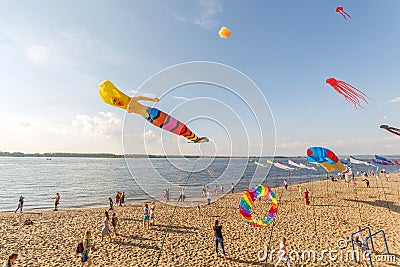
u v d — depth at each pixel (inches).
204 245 414.0
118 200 841.5
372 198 829.8
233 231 490.3
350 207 687.1
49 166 4362.7
